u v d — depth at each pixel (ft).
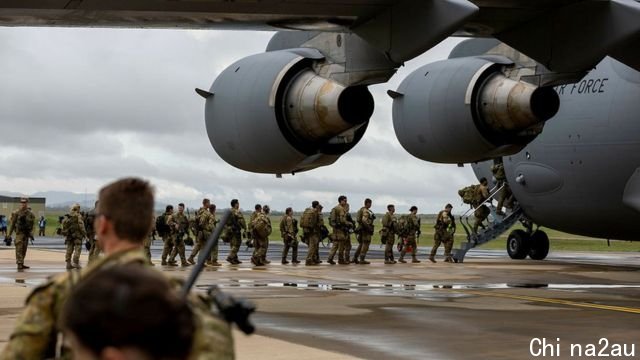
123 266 6.33
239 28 45.32
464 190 86.53
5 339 29.50
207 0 39.60
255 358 26.35
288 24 44.19
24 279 57.26
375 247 143.02
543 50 44.37
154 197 9.45
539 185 70.49
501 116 51.98
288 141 49.62
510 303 43.37
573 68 43.75
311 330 33.04
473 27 45.88
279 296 46.19
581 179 65.87
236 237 78.95
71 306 5.86
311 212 80.53
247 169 52.31
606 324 35.63
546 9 43.42
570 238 185.57
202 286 52.60
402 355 27.63
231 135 51.24
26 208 67.56
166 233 76.33
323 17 42.70
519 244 87.81
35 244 131.03
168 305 5.87
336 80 48.37
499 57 53.42
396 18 41.42
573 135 64.85
